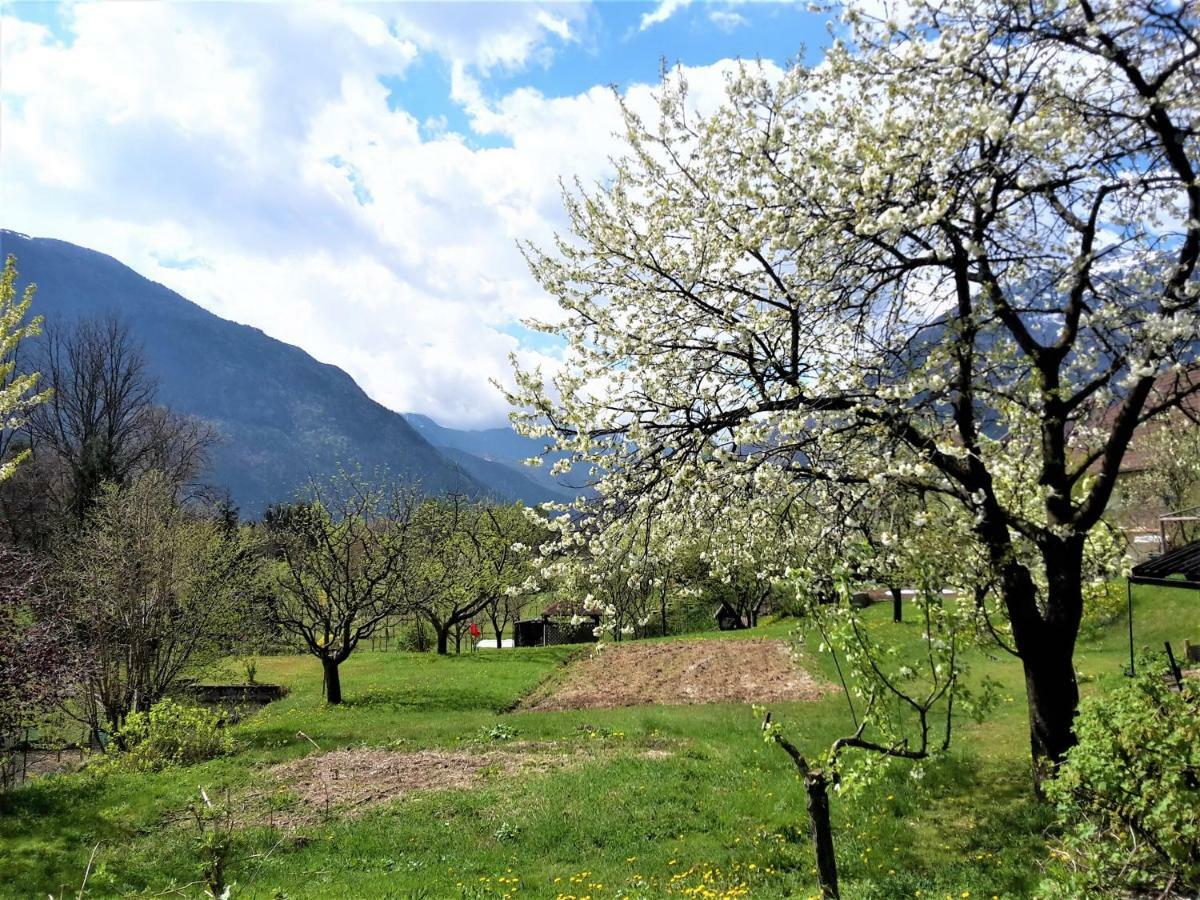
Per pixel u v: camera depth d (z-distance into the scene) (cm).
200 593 2386
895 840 953
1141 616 2178
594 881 961
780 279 955
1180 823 555
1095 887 592
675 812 1170
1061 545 932
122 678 2241
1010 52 800
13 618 1386
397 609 2714
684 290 1035
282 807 1362
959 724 1482
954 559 867
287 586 2598
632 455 1019
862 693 734
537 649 3712
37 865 1112
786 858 967
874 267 898
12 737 1546
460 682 2795
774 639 3291
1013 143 777
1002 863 803
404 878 1013
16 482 3919
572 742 1725
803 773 687
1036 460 1068
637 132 1045
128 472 4066
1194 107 739
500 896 927
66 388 4344
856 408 861
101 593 2077
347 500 2638
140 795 1441
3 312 1123
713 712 1944
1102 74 792
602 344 1071
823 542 1018
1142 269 804
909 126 805
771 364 950
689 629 5294
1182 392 873
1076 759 624
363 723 2117
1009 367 951
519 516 4172
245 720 2362
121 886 1034
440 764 1605
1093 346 874
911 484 891
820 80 915
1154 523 2702
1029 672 967
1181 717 571
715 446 955
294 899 942
